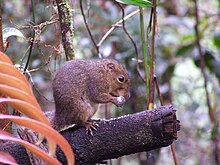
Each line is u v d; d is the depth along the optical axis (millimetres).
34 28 7684
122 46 12391
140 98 12477
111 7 11891
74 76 6160
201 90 15516
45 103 12117
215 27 14609
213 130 11586
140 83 12281
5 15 11992
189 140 13492
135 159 13742
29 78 7289
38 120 2354
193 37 13219
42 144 4805
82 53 11930
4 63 2490
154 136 4582
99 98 6645
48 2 8172
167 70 13438
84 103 6059
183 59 14719
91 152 4875
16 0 12648
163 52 13875
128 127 4672
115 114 12750
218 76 12766
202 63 11602
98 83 6590
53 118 6094
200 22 13672
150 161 7973
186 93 15312
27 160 4801
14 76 2514
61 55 8273
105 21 11359
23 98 2365
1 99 2275
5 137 2217
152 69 6660
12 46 11250
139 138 4629
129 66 12023
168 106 4660
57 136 2191
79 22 11766
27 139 4824
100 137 4805
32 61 11055
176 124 4609
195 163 13570
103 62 6820
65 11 7352
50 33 10156
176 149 13500
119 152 4797
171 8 15266
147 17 12125
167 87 13102
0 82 2420
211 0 16250
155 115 4590
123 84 7133
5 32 6551
